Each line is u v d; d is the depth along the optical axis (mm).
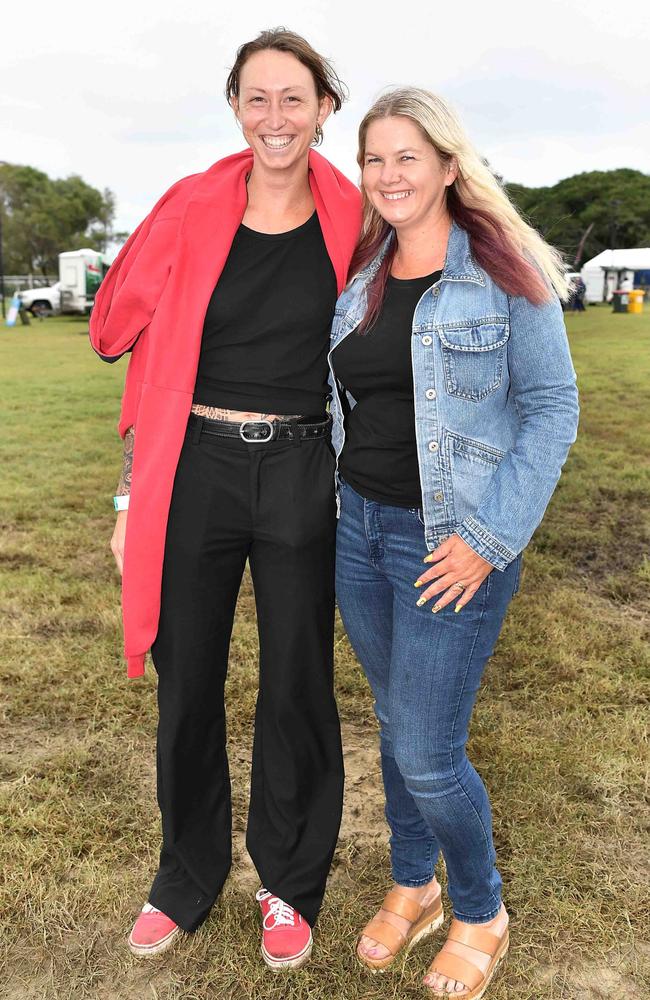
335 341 1817
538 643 3574
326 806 2113
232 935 2074
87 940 2051
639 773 2648
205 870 2123
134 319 1890
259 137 1779
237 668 3371
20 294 29016
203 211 1813
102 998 1892
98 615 3861
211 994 1902
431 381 1626
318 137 1904
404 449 1711
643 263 37594
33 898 2162
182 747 2031
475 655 1711
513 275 1558
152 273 1833
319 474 1895
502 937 1920
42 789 2607
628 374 12094
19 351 17203
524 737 2848
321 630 1990
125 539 1896
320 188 1848
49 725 3006
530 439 1584
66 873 2271
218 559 1922
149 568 1878
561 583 4285
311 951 2020
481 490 1651
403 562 1740
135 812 2520
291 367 1853
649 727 2910
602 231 60750
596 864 2258
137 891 2209
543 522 5219
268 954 1971
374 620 1875
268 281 1827
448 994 1842
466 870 1837
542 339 1573
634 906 2113
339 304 1823
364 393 1775
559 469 1586
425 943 2043
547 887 2176
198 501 1866
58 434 8312
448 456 1642
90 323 1994
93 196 69500
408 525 1725
